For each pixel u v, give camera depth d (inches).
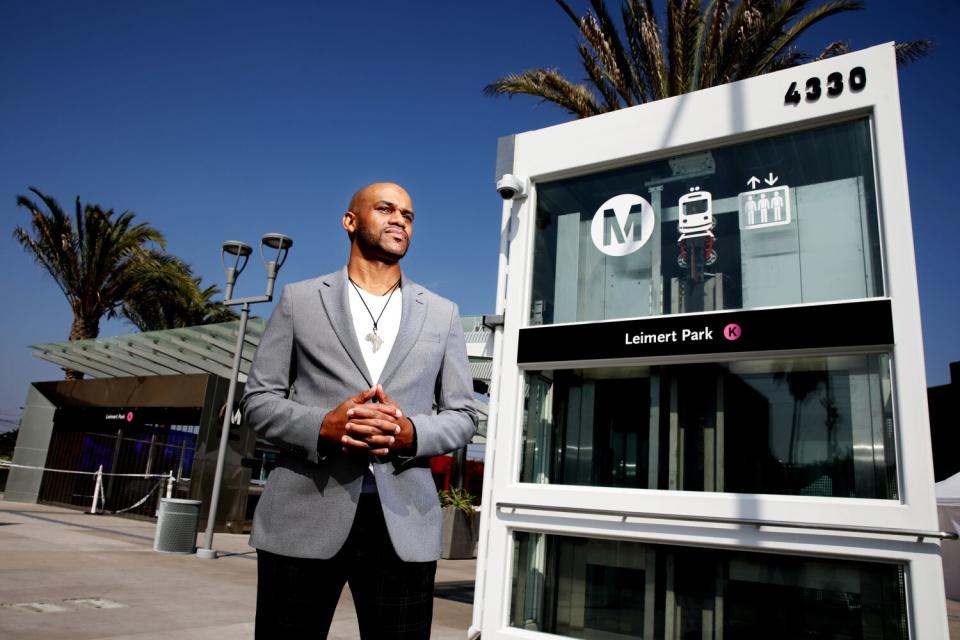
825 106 161.6
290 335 75.7
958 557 463.8
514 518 174.4
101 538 386.9
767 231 167.9
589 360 175.8
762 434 156.9
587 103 498.9
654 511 157.6
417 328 78.8
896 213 148.0
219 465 366.0
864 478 143.0
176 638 170.6
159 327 946.1
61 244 797.9
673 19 459.8
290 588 67.5
